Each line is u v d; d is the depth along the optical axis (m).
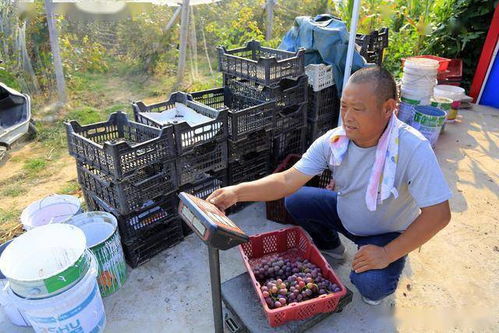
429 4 6.11
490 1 5.46
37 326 1.92
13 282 1.81
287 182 2.16
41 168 4.23
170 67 8.01
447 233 2.98
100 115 5.67
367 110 1.66
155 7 8.47
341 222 2.34
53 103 5.98
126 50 8.48
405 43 6.28
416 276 2.58
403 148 1.79
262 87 3.23
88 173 2.57
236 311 2.09
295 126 3.45
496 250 2.81
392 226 2.08
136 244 2.62
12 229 3.14
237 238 1.49
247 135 2.96
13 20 6.03
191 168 2.72
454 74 5.77
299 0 9.61
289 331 1.98
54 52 5.71
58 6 7.80
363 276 1.98
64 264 2.04
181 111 3.07
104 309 2.30
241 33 7.71
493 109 5.55
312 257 2.35
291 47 3.94
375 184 1.85
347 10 5.98
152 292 2.48
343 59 3.64
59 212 2.78
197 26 8.84
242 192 2.04
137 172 2.42
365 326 2.22
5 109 4.48
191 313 2.33
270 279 2.19
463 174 3.80
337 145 1.98
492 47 5.40
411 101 4.28
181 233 2.90
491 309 2.33
